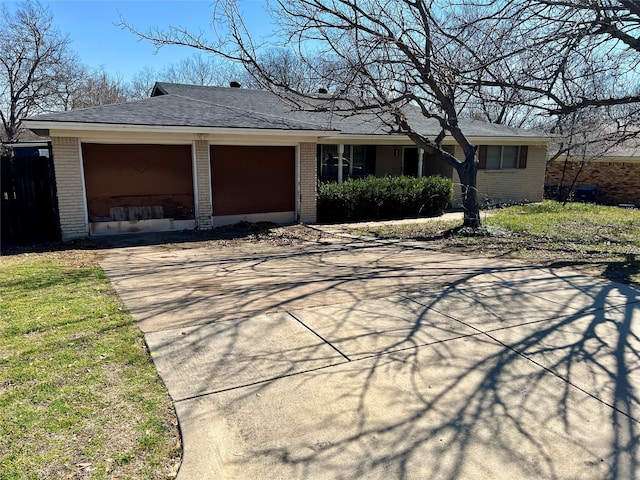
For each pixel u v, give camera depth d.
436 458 2.36
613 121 9.43
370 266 6.86
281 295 5.25
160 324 4.23
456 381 3.18
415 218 12.95
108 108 9.59
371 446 2.46
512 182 17.22
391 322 4.34
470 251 8.05
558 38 6.71
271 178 11.27
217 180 10.64
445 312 4.64
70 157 8.81
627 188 18.12
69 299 5.01
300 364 3.43
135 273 6.36
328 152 15.52
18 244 8.66
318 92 14.98
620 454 2.40
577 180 19.95
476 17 7.47
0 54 25.55
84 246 8.48
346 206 12.25
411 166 17.30
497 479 2.21
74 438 2.48
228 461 2.33
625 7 6.54
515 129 17.75
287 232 10.23
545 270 6.50
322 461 2.33
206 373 3.27
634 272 6.30
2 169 8.61
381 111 9.77
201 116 10.08
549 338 3.96
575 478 2.22
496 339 3.93
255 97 15.18
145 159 9.76
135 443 2.45
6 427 2.56
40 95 26.53
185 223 10.34
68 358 3.46
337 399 2.93
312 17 8.55
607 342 3.88
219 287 5.60
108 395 2.94
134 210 9.84
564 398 2.96
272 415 2.75
